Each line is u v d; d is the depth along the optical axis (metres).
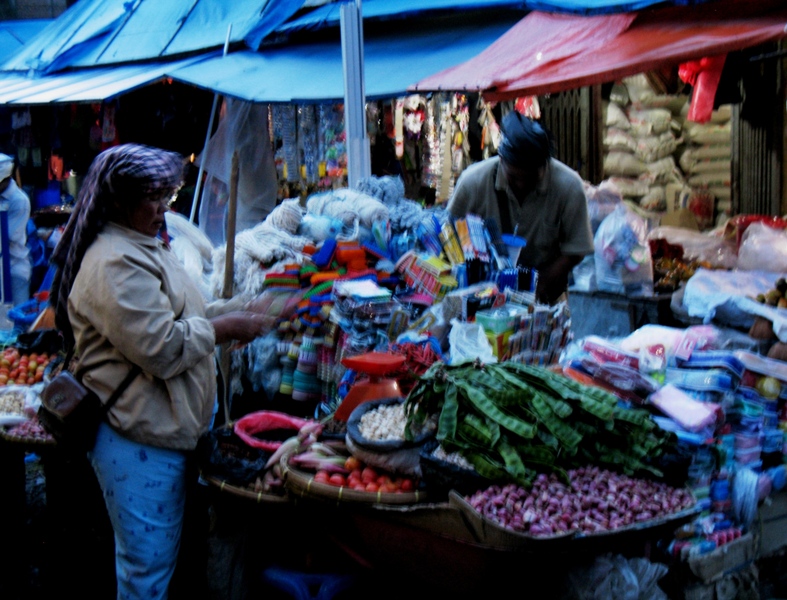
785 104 7.04
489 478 2.74
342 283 4.04
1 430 3.91
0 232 7.17
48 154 10.22
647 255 5.65
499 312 3.93
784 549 3.91
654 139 7.84
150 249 2.94
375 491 2.86
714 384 3.65
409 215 4.55
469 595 2.76
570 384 3.06
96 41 9.95
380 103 7.98
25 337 4.60
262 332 3.20
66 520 4.14
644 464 2.92
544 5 5.82
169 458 3.03
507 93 5.20
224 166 7.77
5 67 11.06
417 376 3.08
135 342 2.79
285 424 3.52
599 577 2.69
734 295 4.78
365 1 7.19
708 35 4.54
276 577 3.35
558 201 4.81
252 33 7.54
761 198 7.32
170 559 3.13
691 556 3.41
